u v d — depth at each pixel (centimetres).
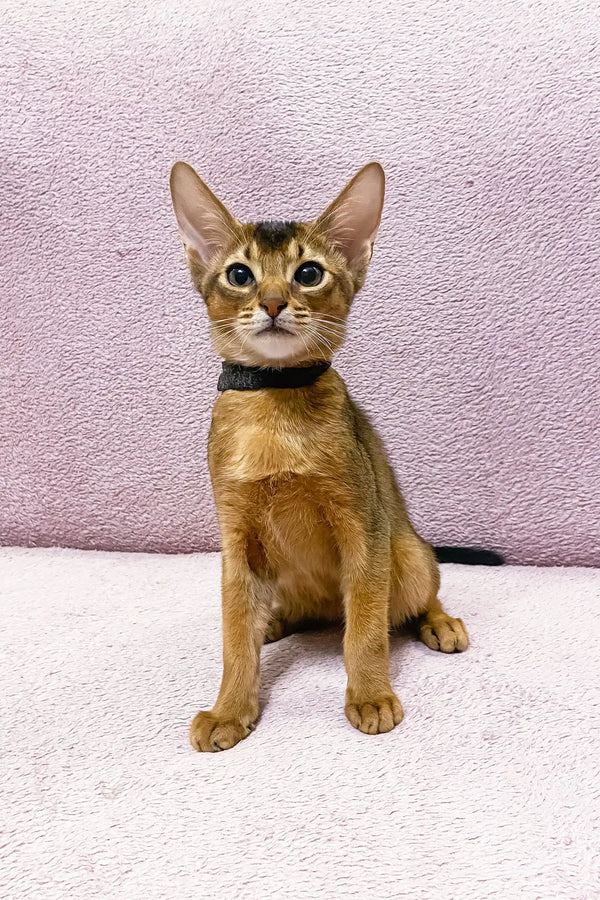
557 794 29
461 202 51
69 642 42
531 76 50
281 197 52
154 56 53
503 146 50
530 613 44
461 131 51
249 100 52
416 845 27
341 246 41
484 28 51
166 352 54
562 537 53
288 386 36
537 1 50
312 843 27
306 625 45
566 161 50
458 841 27
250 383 36
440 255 51
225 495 37
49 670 39
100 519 57
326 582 40
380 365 53
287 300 36
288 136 52
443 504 54
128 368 54
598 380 51
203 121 53
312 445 36
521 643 41
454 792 29
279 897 25
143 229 53
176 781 30
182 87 53
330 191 52
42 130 53
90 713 35
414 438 53
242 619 36
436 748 32
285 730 34
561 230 50
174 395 54
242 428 37
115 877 26
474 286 51
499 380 52
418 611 42
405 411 53
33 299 55
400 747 32
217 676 39
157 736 34
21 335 55
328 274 38
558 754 31
